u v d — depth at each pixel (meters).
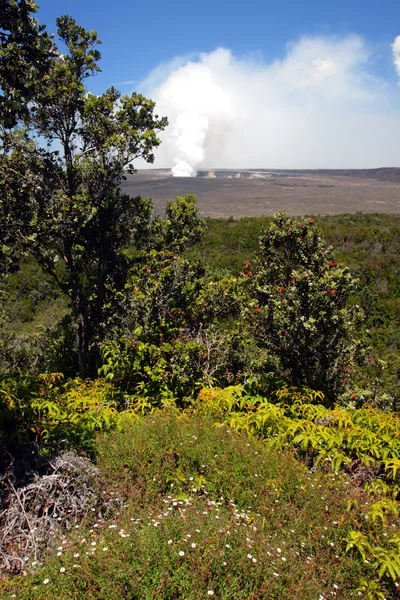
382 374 11.34
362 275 40.59
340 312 6.77
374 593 2.67
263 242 7.74
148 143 14.27
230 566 2.45
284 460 3.93
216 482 3.58
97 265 15.95
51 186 13.23
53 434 3.91
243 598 2.32
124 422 4.47
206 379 6.59
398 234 49.47
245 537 2.75
